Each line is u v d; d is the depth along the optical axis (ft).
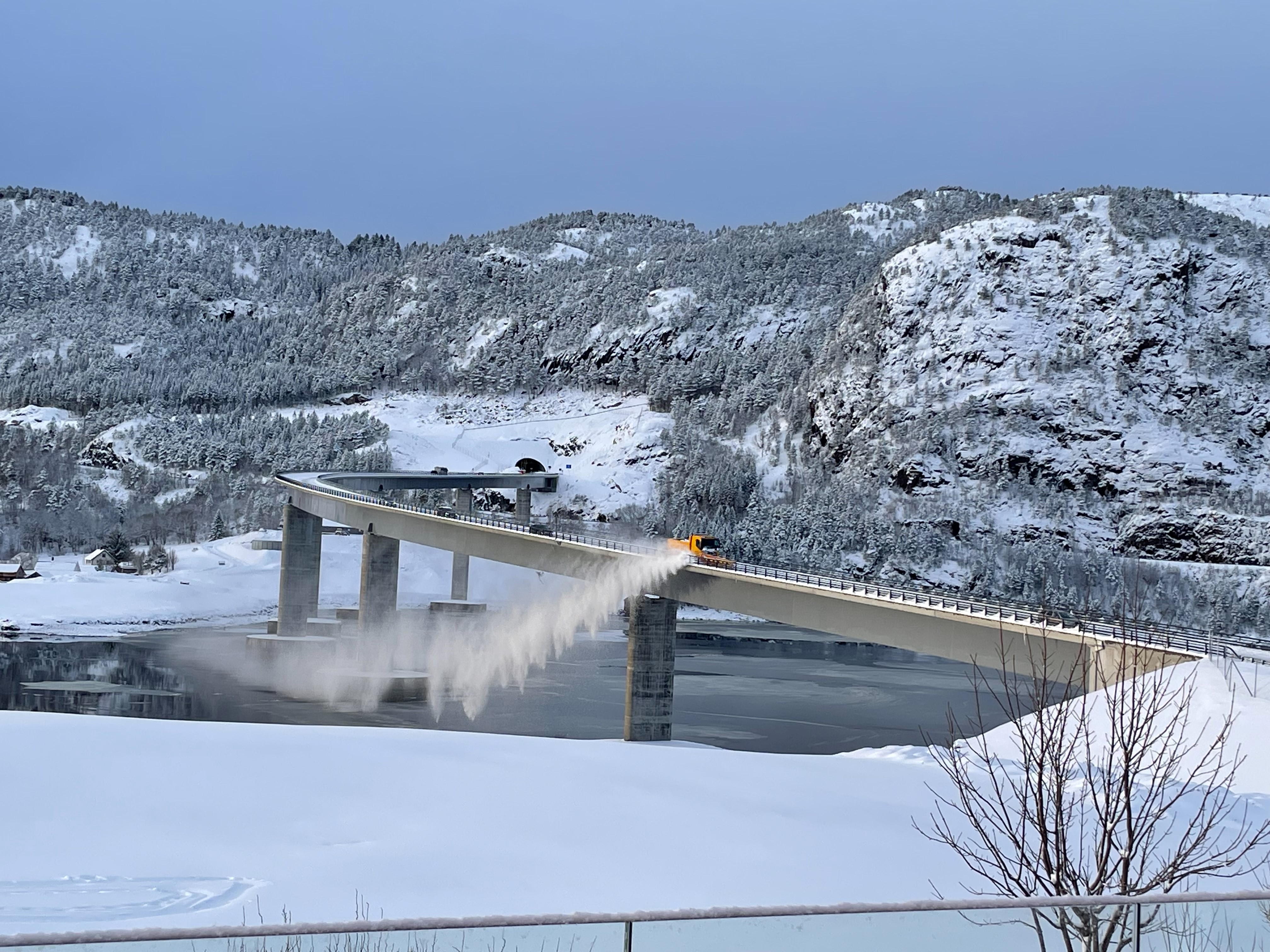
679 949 29.25
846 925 30.42
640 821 111.34
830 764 144.05
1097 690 171.63
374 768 129.70
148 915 71.10
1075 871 55.01
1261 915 33.27
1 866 89.56
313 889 84.33
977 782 127.03
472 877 90.17
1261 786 118.83
